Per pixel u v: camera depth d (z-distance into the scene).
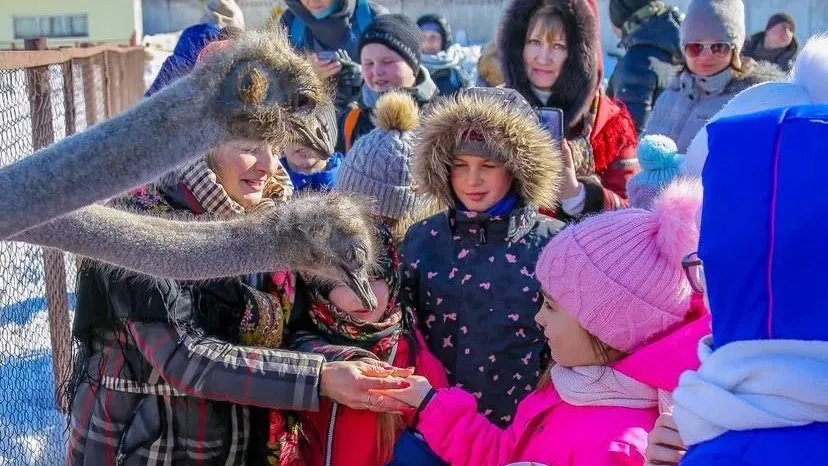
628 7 5.95
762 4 15.75
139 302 2.29
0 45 15.95
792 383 1.40
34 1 16.41
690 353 2.00
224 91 1.69
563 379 2.22
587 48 3.91
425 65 6.52
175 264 2.01
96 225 1.96
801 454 1.40
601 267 2.14
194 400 2.42
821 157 1.41
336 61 3.42
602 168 4.01
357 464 2.55
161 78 2.96
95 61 7.07
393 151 3.23
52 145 1.69
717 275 1.50
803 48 2.13
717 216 1.50
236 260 2.05
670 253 2.11
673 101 4.82
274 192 2.76
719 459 1.46
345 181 3.28
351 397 2.39
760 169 1.45
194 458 2.44
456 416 2.43
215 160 2.47
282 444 2.51
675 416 1.57
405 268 2.96
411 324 2.81
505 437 2.40
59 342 4.34
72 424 2.53
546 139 2.92
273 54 1.75
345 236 2.11
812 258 1.40
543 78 3.97
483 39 16.91
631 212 2.24
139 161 1.64
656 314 2.12
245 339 2.48
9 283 3.84
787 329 1.42
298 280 2.67
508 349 2.85
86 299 2.39
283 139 1.73
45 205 1.62
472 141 2.84
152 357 2.33
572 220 3.52
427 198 3.03
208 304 2.45
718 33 4.55
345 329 2.62
